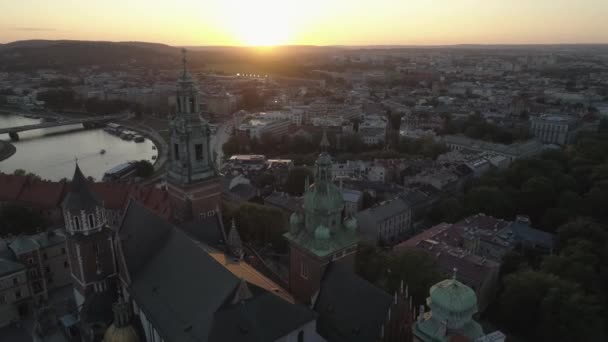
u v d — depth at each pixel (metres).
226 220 140.00
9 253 111.94
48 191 167.25
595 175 191.50
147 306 75.69
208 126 111.00
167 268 78.44
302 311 69.50
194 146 109.56
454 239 145.75
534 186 184.38
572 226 145.75
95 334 83.81
